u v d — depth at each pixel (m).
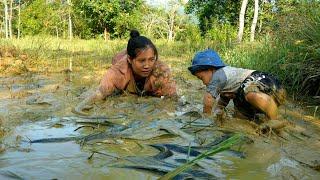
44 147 3.19
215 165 2.91
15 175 2.59
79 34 34.91
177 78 7.67
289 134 3.92
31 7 37.44
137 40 4.96
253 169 2.85
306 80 6.02
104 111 4.50
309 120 4.66
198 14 32.34
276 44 7.64
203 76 4.48
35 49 12.25
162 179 2.21
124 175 2.63
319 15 6.88
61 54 12.99
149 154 3.08
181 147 3.22
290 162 3.04
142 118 4.21
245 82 4.25
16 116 4.21
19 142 3.30
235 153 3.17
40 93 5.69
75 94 5.61
